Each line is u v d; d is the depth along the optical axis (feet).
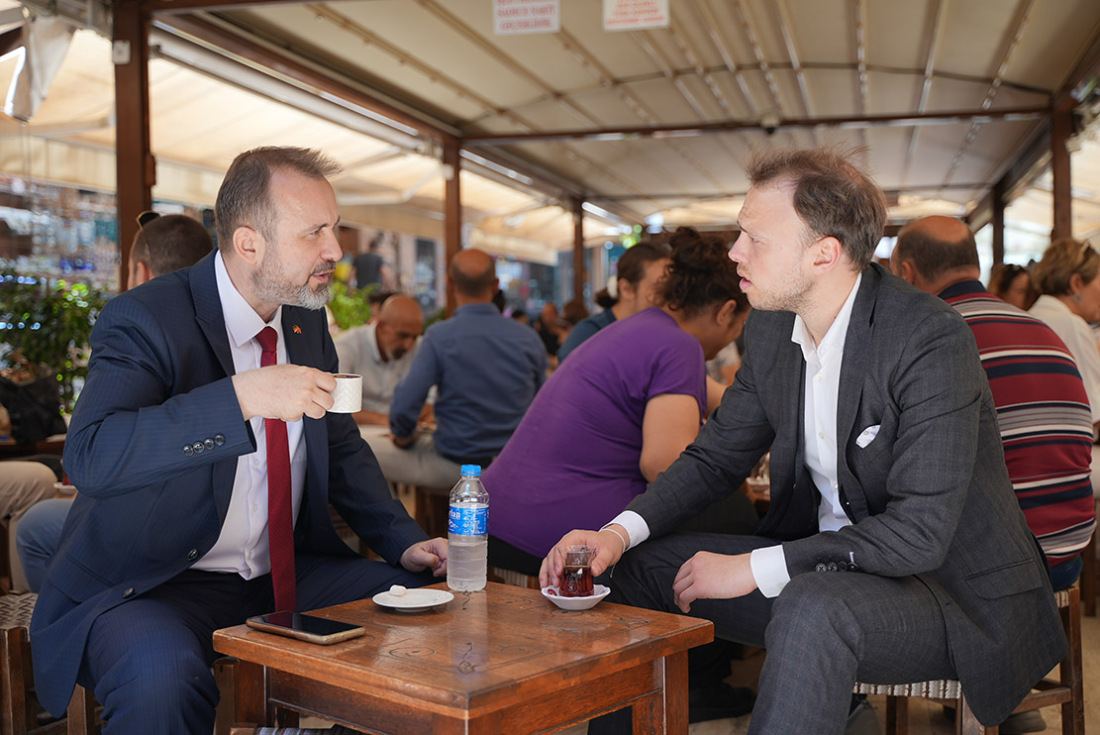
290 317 7.27
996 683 6.08
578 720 4.77
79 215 20.51
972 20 22.56
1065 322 11.79
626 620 5.45
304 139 27.55
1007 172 41.11
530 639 5.04
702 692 9.18
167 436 5.59
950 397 5.92
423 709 4.33
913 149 37.63
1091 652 11.30
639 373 8.39
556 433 8.63
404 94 27.30
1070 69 25.43
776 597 6.27
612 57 25.79
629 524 6.98
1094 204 31.58
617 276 12.37
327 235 6.52
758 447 7.40
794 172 6.28
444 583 6.63
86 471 5.68
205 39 19.72
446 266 31.24
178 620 5.97
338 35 22.12
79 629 5.98
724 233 9.29
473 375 13.99
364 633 5.12
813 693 5.42
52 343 15.34
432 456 14.37
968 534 6.24
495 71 26.09
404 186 34.81
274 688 5.21
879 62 26.58
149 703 5.49
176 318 6.43
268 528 6.65
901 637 5.73
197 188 26.45
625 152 38.04
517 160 37.86
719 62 26.61
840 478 6.49
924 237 8.87
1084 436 7.77
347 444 7.73
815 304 6.45
